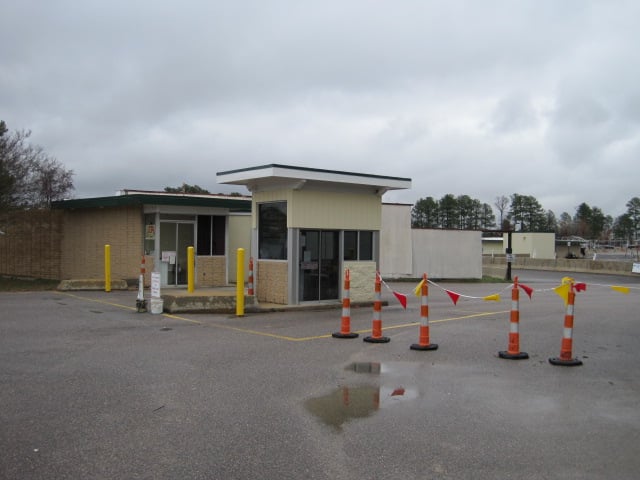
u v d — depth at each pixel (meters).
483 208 103.00
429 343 10.54
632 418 6.52
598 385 7.95
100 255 21.61
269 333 11.78
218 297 14.74
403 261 32.16
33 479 4.72
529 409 6.81
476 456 5.34
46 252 23.66
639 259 71.00
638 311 17.48
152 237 20.19
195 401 6.92
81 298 17.11
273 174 14.91
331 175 15.92
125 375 8.09
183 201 20.06
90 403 6.79
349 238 17.11
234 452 5.34
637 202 128.38
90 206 21.38
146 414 6.41
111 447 5.43
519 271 48.53
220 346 10.28
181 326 12.44
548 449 5.54
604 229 137.88
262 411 6.57
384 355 9.76
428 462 5.18
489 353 10.05
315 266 16.31
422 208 103.56
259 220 16.98
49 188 37.25
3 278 24.30
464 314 15.64
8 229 24.91
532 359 9.63
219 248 21.41
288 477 4.82
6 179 22.45
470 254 34.16
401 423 6.25
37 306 15.16
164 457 5.20
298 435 5.82
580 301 21.19
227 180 16.23
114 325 12.37
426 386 7.78
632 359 9.77
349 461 5.18
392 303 18.33
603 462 5.23
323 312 15.43
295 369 8.62
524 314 16.05
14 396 7.03
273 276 16.36
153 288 14.21
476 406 6.91
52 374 8.10
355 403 6.96
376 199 17.64
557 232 117.50
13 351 9.60
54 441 5.57
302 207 15.92
